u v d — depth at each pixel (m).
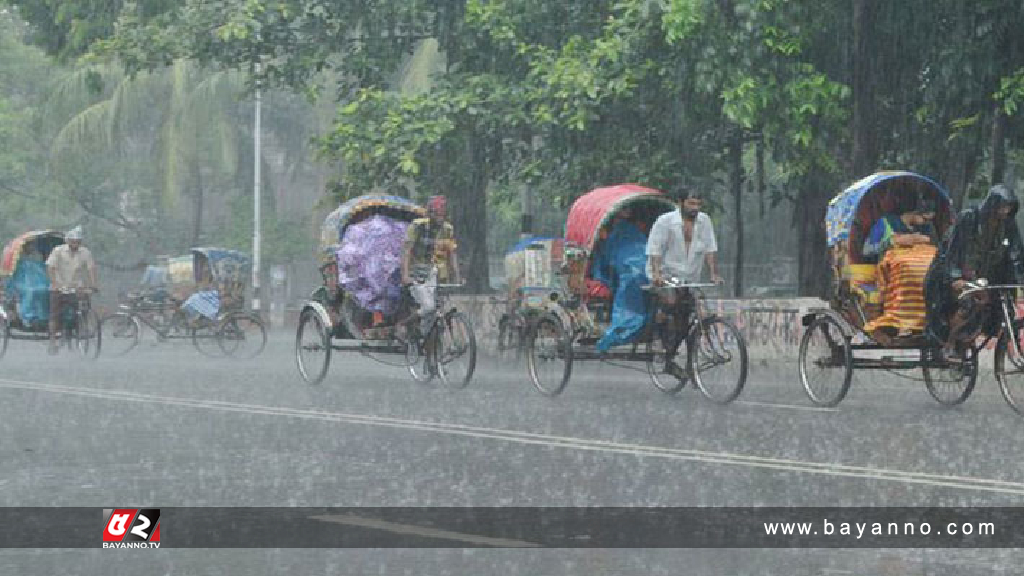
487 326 67.75
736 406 38.44
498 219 118.25
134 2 77.62
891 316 37.62
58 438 32.34
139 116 132.50
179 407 39.66
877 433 31.67
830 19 64.00
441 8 74.25
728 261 117.69
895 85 65.94
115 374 54.16
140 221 142.12
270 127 136.25
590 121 66.00
